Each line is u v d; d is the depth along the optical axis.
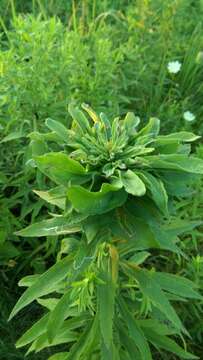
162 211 0.17
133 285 0.21
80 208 0.17
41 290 0.19
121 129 0.18
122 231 0.18
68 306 0.20
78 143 0.18
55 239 0.26
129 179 0.17
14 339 0.27
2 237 0.26
